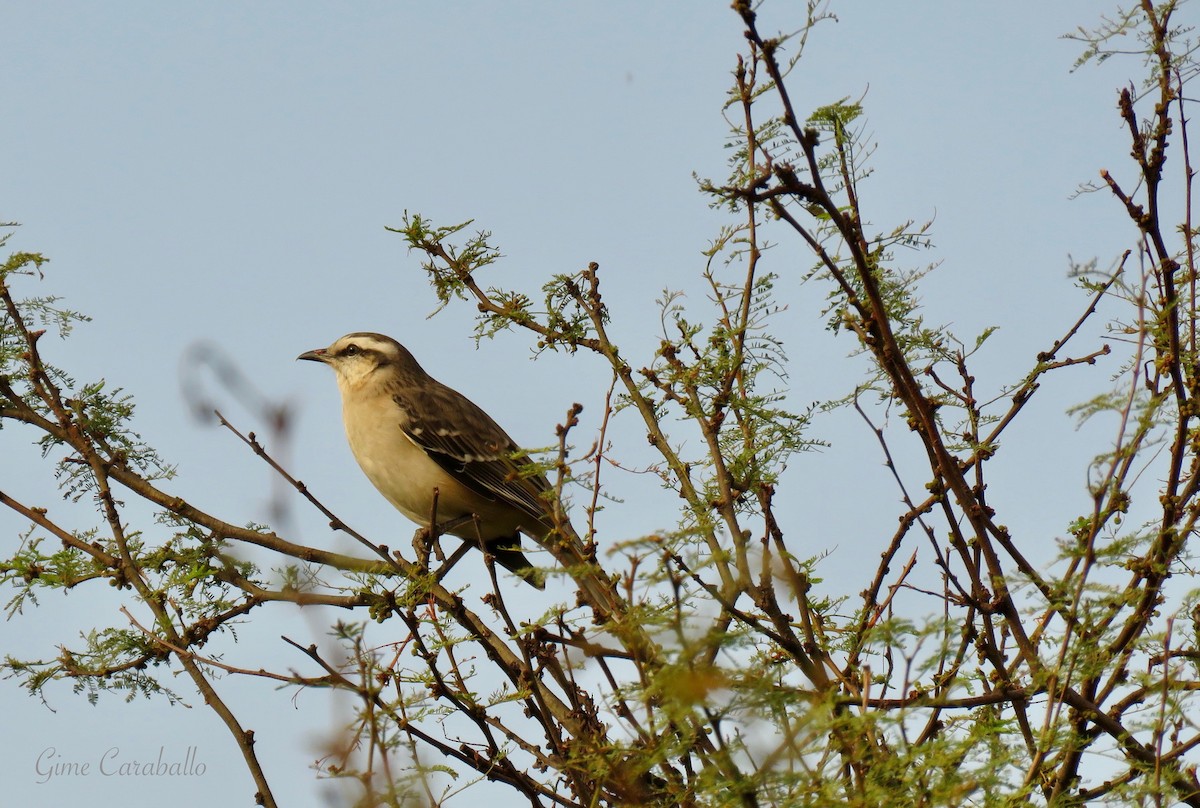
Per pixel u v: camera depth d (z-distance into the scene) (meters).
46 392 11.77
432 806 7.34
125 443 11.69
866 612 9.46
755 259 10.60
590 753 7.88
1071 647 8.05
